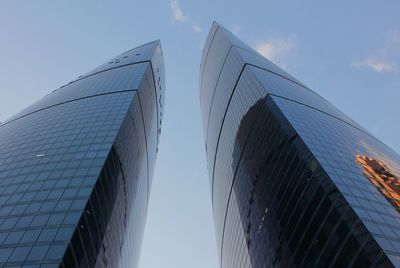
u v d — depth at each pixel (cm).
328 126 8519
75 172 6619
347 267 5134
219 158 12975
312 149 7050
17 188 6188
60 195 6016
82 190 6147
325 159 6719
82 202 5856
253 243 8806
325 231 5784
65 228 5309
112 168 7494
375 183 6200
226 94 13225
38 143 7806
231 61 14188
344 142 7775
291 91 10612
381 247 4719
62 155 7212
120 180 8319
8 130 9225
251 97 10900
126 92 10894
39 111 10225
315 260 5872
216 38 17725
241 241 9900
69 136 8038
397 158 8194
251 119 10256
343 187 5891
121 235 8531
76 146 7562
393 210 5519
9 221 5419
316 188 6347
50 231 5241
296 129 7869
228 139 11994
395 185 6306
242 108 11269
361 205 5484
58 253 4891
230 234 11188
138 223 11450
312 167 6712
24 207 5716
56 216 5531
